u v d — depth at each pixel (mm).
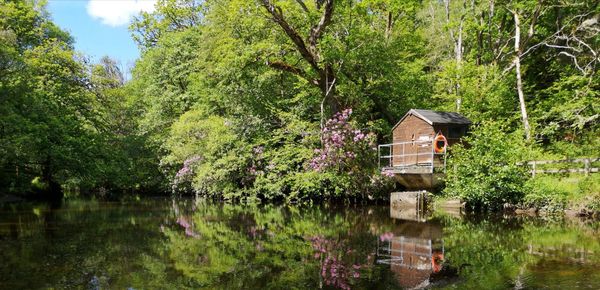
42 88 22547
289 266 6672
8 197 22344
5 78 19484
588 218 11711
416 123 17312
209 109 25578
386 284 5594
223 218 13312
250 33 20375
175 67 29266
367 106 20953
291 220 12594
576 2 21625
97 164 24266
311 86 21891
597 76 20500
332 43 18859
